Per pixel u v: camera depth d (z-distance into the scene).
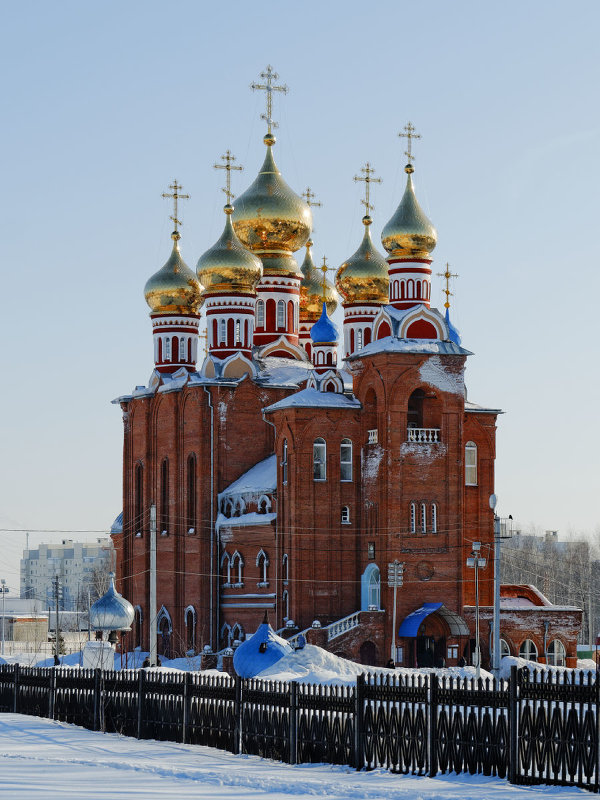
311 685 41.75
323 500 99.19
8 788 35.06
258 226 116.50
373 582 98.19
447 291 118.56
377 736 39.16
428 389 98.50
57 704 55.47
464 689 37.28
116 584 123.00
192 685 46.50
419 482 97.56
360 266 115.88
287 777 37.69
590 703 34.16
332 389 102.75
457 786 35.25
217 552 107.62
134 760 41.62
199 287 117.44
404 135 103.62
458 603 97.31
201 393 108.75
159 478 114.19
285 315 117.31
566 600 163.88
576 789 34.12
